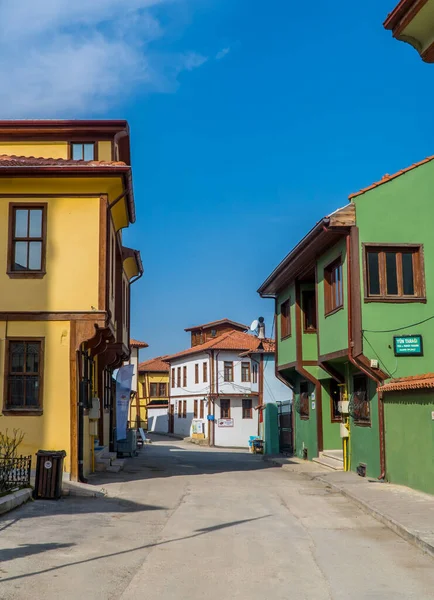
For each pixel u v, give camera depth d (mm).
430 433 13758
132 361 57562
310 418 24281
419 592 7012
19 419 15945
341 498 14531
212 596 6797
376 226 17391
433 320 17156
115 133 20266
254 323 36750
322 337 20219
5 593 6727
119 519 11602
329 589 7121
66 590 6887
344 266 17938
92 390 19500
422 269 17297
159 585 7191
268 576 7664
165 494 15125
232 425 52000
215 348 52312
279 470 21969
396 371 16906
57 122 20016
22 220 16625
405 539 9930
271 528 10883
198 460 28000
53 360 16141
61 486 14078
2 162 16891
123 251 23391
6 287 16312
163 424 65500
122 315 21875
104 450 22516
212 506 13344
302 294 23703
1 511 11641
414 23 9000
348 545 9516
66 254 16453
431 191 17594
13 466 14195
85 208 16609
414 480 14711
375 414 17297
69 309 16266
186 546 9336
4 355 16125
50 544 9242
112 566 8031
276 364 27484
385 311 17109
